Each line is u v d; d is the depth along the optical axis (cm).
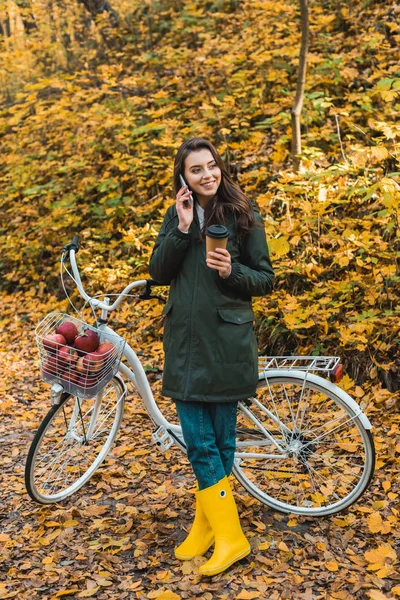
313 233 479
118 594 245
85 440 317
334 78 627
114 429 331
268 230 463
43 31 1005
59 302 614
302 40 526
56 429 328
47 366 265
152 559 264
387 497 297
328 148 571
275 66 671
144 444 372
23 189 762
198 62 755
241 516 293
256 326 452
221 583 248
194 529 268
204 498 259
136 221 614
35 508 312
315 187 488
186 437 261
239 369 254
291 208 507
